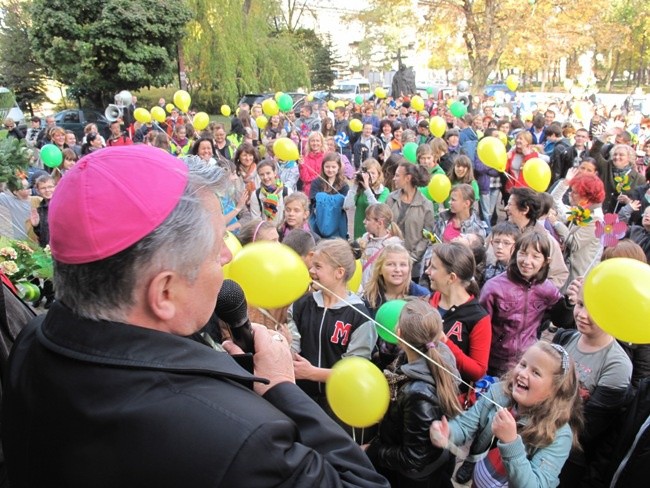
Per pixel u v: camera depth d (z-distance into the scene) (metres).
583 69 33.44
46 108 27.02
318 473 0.89
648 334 1.99
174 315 0.94
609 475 2.26
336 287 2.82
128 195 0.89
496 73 39.62
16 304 1.67
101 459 0.82
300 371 2.49
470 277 3.03
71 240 0.88
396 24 23.81
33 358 0.95
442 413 2.26
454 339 2.96
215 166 1.04
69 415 0.86
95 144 10.09
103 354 0.87
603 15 22.69
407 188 5.02
